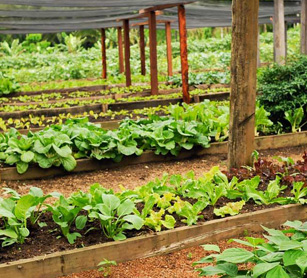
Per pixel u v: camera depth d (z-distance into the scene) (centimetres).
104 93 1633
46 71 2331
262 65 2320
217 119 941
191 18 1848
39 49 3197
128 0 1235
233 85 663
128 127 900
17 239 484
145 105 1333
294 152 933
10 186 762
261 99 1016
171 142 871
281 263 297
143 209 513
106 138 837
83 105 1294
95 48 3203
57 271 447
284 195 600
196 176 800
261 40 3005
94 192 524
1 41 3628
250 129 670
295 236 330
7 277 430
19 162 786
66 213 489
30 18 1619
